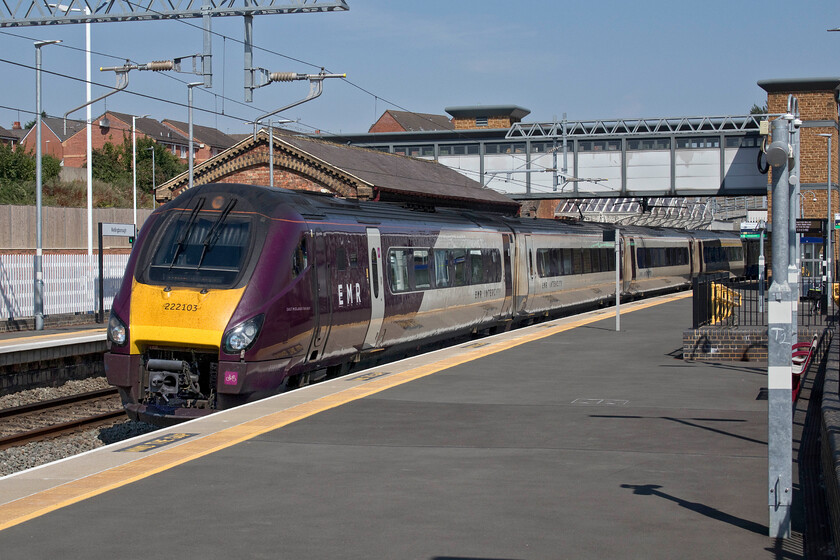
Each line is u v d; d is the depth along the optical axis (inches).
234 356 518.0
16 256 1159.0
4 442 560.7
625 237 1478.8
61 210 1684.3
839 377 396.5
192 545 235.5
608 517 257.4
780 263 245.4
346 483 297.1
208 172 1590.8
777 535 239.6
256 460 330.6
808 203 1900.8
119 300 546.9
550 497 278.8
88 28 1226.0
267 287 538.9
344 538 240.2
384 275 695.7
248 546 234.2
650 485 292.4
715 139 2023.9
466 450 346.0
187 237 557.3
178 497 281.6
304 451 345.4
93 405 713.6
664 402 454.3
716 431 379.6
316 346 594.2
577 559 222.8
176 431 384.2
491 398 467.8
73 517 260.7
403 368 583.5
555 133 2046.0
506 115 3014.3
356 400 462.0
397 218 744.3
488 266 933.2
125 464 325.4
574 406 443.5
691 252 1923.0
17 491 290.4
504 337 776.9
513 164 2137.1
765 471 310.0
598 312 1055.0
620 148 2063.2
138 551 231.0
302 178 1536.7
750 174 1983.3
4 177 2218.3
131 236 1174.3
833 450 253.8
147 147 3073.3
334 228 623.8
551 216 2928.2
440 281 810.8
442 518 257.6
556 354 658.2
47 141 3607.3
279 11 717.9
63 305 1222.9
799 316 848.9
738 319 712.4
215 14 725.9
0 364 726.5
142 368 538.6
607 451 342.6
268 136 1530.5
